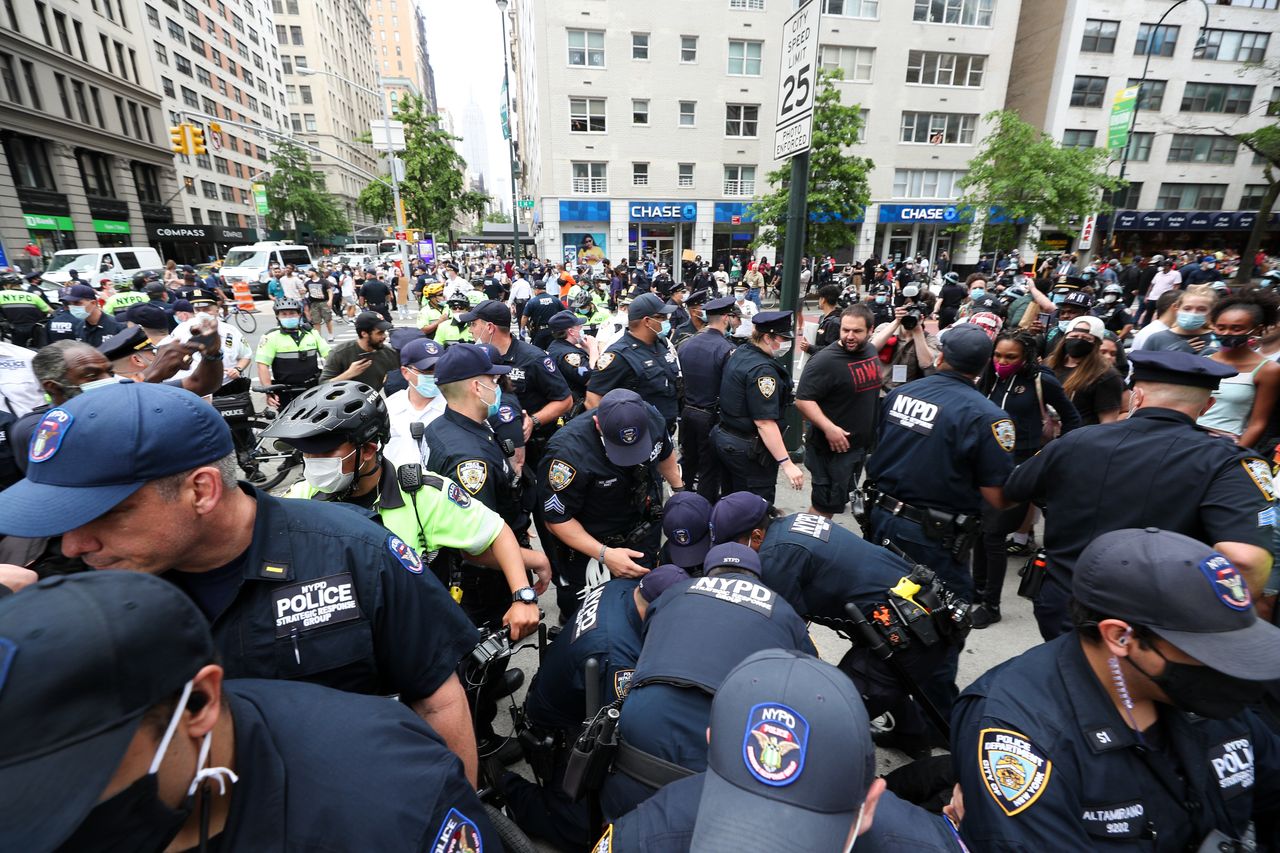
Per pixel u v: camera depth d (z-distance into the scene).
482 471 2.55
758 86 26.98
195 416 1.04
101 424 0.95
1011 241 22.80
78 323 6.39
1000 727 1.24
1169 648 1.06
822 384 3.99
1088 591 1.18
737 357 4.09
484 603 2.44
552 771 1.99
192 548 1.11
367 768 0.90
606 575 2.76
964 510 2.83
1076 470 2.14
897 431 2.96
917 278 19.70
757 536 2.23
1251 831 1.26
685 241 29.05
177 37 41.75
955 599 2.21
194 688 0.72
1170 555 1.08
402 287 22.14
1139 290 18.50
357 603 1.27
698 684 1.38
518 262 23.03
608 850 1.07
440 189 31.14
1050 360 4.36
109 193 33.12
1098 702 1.20
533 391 4.65
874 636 2.10
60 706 0.58
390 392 4.39
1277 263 19.69
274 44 61.69
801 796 0.80
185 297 10.54
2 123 24.97
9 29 25.48
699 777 1.13
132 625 0.63
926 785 1.98
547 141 26.31
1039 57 31.80
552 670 2.02
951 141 28.91
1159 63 31.08
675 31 25.80
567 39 25.34
